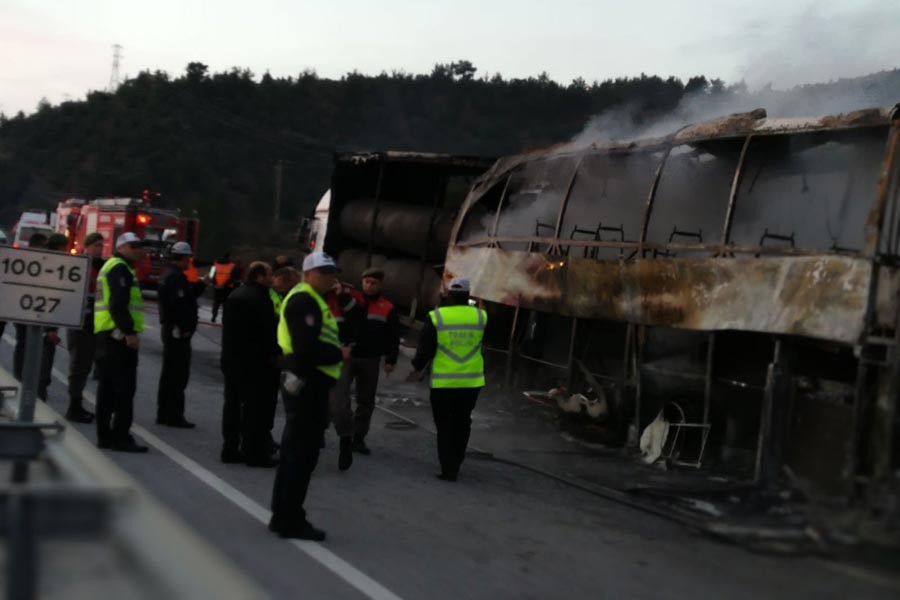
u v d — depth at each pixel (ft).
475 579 18.10
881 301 23.63
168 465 27.02
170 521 8.11
